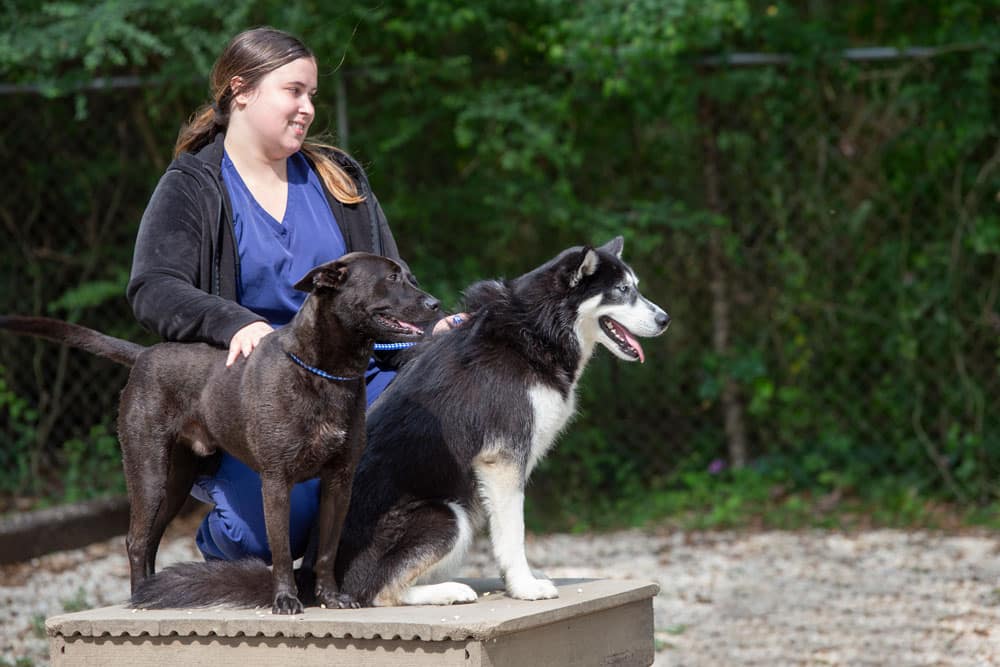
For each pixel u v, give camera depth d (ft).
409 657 14.24
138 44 37.96
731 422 40.50
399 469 16.75
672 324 40.70
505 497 16.87
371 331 14.42
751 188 40.09
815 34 38.22
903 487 38.96
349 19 37.55
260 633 14.53
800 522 37.04
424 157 40.55
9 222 41.14
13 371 41.37
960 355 38.68
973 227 38.27
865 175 39.58
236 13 36.32
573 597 16.34
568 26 36.86
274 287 17.67
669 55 36.99
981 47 37.40
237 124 17.60
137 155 41.32
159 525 16.55
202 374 15.42
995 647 23.89
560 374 17.72
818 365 40.42
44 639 25.57
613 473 41.32
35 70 39.52
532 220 40.24
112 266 41.68
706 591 29.58
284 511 14.73
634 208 39.50
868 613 26.96
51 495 40.14
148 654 14.99
